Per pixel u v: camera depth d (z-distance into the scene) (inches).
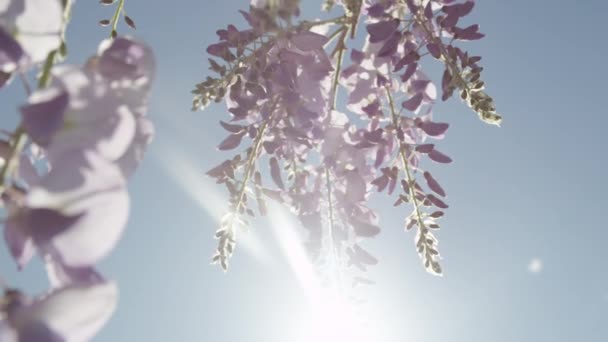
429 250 19.1
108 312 9.0
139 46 10.8
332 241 21.0
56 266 9.3
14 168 9.5
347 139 21.0
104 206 8.9
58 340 8.6
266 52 19.6
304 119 19.6
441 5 20.3
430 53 18.8
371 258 21.2
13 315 8.4
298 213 20.8
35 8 11.4
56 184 8.6
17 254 9.1
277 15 13.0
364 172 21.3
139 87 10.7
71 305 8.7
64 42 11.6
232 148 20.8
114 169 8.9
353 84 21.6
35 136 8.8
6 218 9.0
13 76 11.8
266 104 20.1
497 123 17.9
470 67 18.5
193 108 19.6
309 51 19.7
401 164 20.8
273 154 20.3
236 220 20.2
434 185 19.5
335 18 20.6
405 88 21.6
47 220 8.6
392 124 20.7
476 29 19.3
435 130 20.4
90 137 9.3
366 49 21.5
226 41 19.6
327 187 20.9
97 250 9.0
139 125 10.7
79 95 9.3
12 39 10.6
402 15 21.3
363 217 21.0
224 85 19.8
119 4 17.9
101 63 10.5
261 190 20.5
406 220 19.6
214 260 20.0
